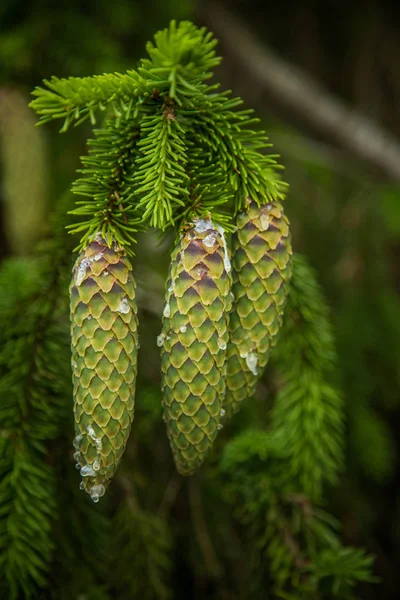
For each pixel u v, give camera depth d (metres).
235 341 0.59
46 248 0.67
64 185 0.91
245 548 0.78
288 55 1.24
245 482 0.69
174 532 0.81
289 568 0.68
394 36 1.24
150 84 0.57
